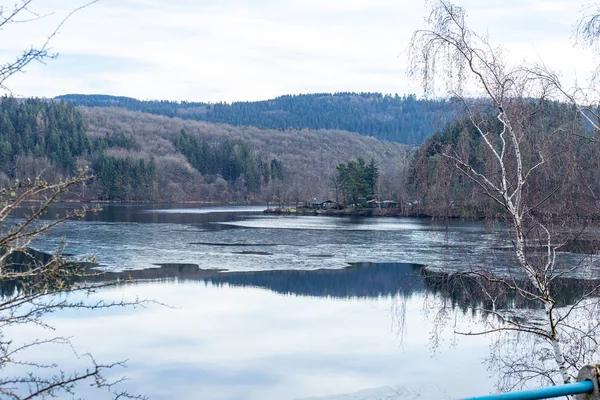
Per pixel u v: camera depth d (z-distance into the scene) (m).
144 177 140.38
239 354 17.39
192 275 30.77
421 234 55.69
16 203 4.18
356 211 92.31
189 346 18.08
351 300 25.03
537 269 8.22
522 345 11.88
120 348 17.67
